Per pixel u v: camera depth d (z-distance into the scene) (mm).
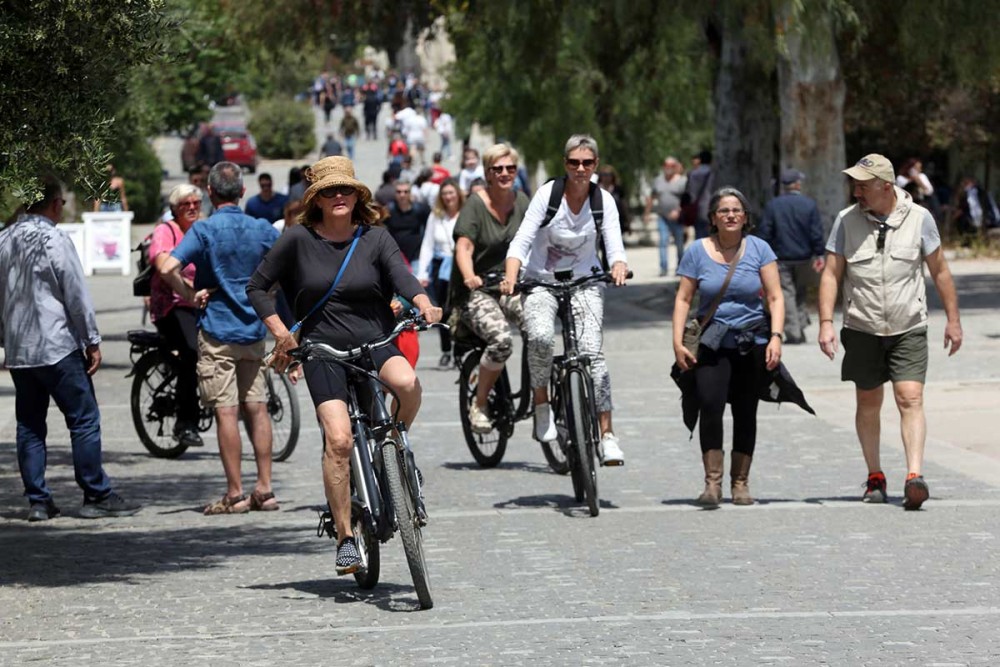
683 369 37031
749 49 88938
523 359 42969
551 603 27594
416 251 76312
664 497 38656
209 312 38156
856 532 33625
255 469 45344
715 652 23891
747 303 36469
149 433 48438
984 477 40219
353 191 27906
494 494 39562
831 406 54031
